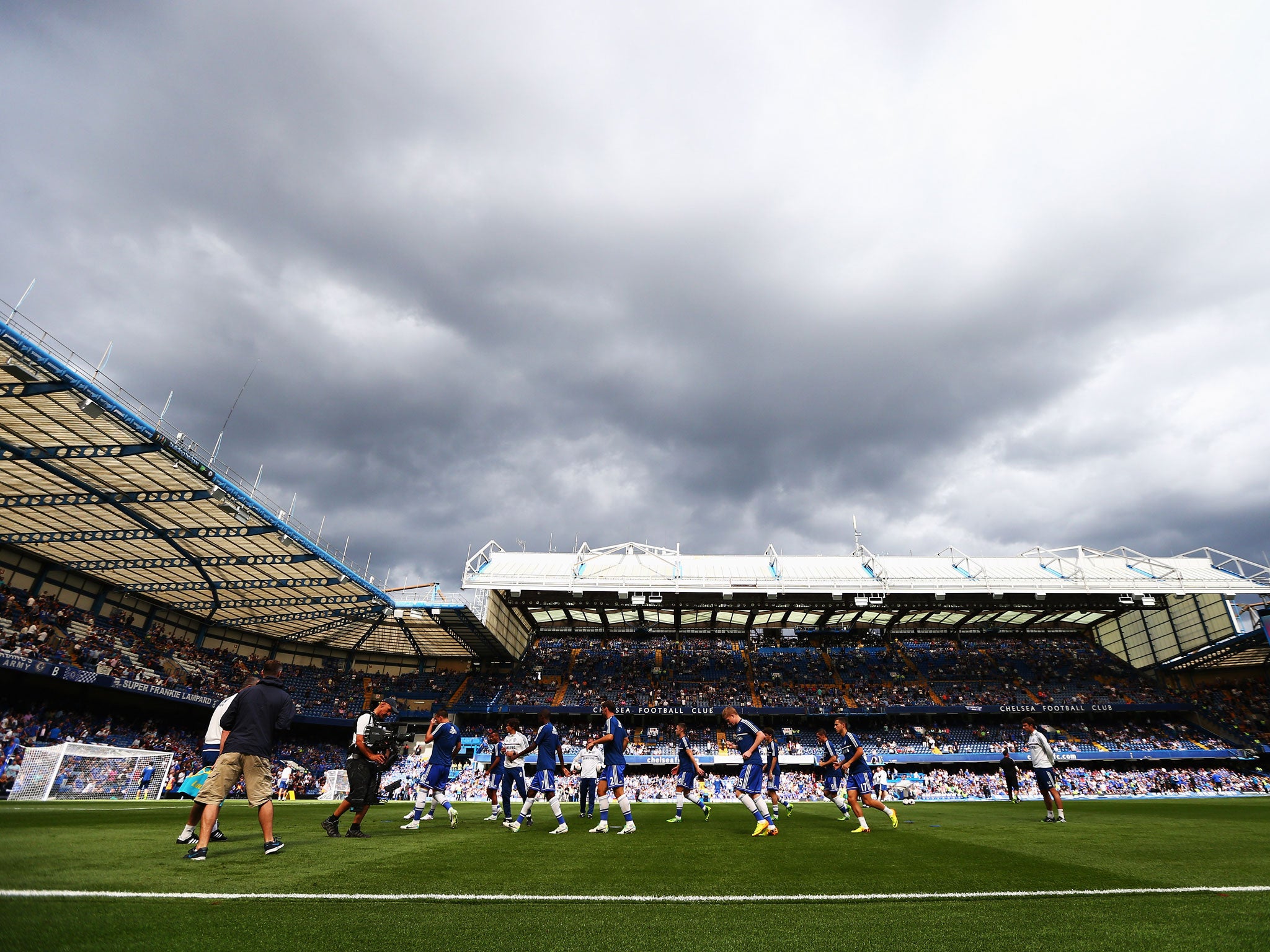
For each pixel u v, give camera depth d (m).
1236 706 39.41
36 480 23.34
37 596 29.36
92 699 30.97
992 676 44.44
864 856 6.69
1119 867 5.93
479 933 3.50
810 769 38.03
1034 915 4.01
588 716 41.84
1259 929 3.61
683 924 3.75
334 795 29.69
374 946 3.23
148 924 3.46
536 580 37.78
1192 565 40.12
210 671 36.69
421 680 45.78
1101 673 44.44
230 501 24.84
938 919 3.91
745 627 48.28
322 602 36.19
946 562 42.72
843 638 48.97
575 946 3.29
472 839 8.32
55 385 18.08
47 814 10.39
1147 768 37.22
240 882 4.71
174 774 25.30
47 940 3.08
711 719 41.25
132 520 26.47
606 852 6.93
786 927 3.71
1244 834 9.13
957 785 34.53
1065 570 40.38
